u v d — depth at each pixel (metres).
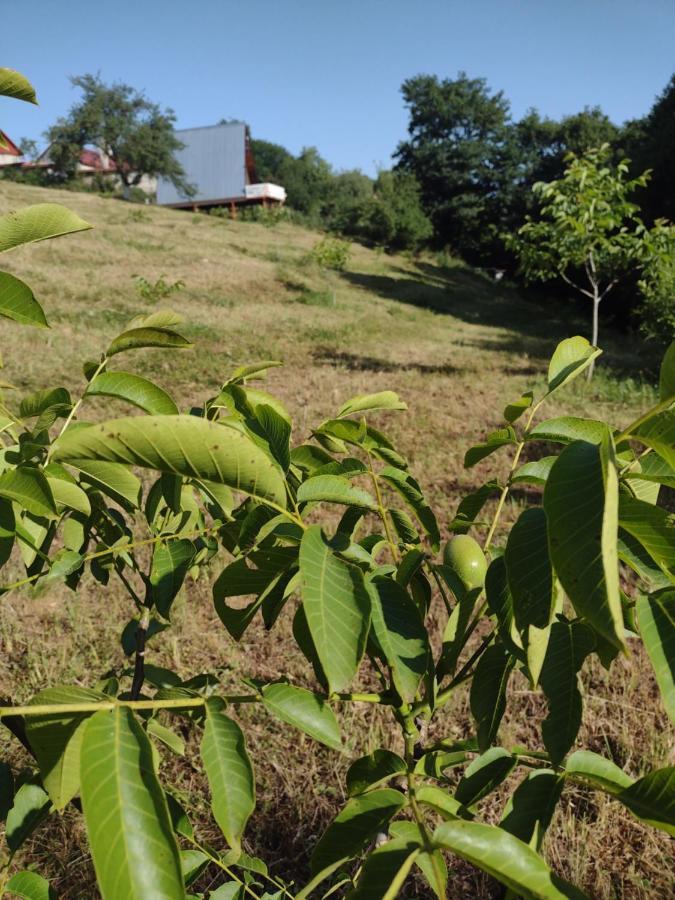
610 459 0.69
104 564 1.58
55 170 59.31
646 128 28.00
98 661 3.51
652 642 0.83
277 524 1.04
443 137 51.53
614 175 11.89
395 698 1.15
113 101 56.22
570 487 0.74
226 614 1.18
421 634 1.02
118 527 1.49
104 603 4.12
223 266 24.58
